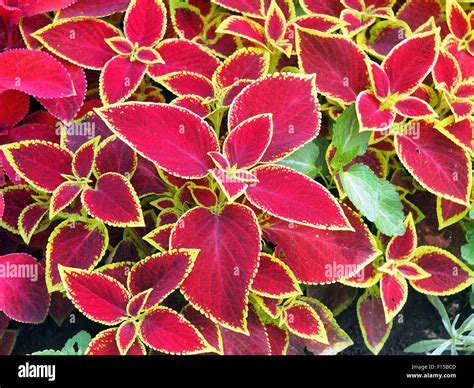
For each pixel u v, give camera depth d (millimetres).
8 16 747
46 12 770
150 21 753
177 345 670
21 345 769
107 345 679
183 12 796
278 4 799
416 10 815
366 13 796
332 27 769
